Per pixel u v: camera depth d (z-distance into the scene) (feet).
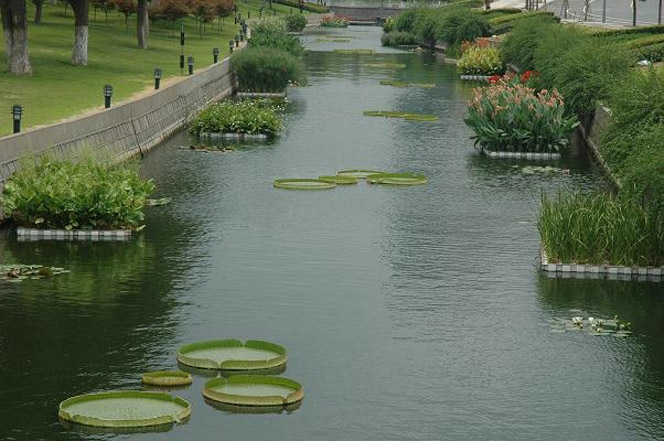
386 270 89.51
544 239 92.12
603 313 80.28
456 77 251.80
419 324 77.15
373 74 255.09
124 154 132.98
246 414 62.49
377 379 67.56
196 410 62.69
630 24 271.69
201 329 75.10
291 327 75.92
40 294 81.82
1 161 99.25
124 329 74.84
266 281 85.97
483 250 96.02
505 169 134.92
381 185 123.65
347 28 459.32
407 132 163.22
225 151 144.56
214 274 87.45
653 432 61.31
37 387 65.31
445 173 131.75
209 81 193.26
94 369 68.08
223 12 323.37
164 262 90.48
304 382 66.90
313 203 113.19
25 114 132.16
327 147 149.18
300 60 266.57
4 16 176.86
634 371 69.51
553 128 144.56
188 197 115.03
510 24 313.12
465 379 67.92
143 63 209.67
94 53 215.51
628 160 95.61
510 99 147.84
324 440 59.62
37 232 97.04
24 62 171.32
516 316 79.10
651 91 114.11
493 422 62.18
